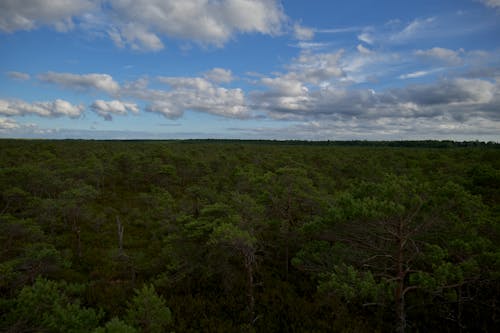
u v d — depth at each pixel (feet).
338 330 28.14
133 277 36.27
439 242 26.66
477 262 22.48
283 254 43.86
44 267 30.12
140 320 20.95
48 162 83.97
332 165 102.17
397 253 25.32
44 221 47.73
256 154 142.72
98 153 126.62
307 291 35.65
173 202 55.01
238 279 37.22
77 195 45.65
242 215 33.58
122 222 60.59
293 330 28.12
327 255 29.25
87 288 35.47
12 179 58.44
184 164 98.12
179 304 32.35
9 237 38.42
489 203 36.73
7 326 16.92
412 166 97.50
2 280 27.27
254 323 29.40
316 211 37.42
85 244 49.49
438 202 22.53
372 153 158.20
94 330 16.67
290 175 37.83
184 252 33.63
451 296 22.41
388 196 23.81
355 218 22.71
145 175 92.99
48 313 18.21
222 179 81.51
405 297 32.09
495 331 27.53
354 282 23.30
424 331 28.55
